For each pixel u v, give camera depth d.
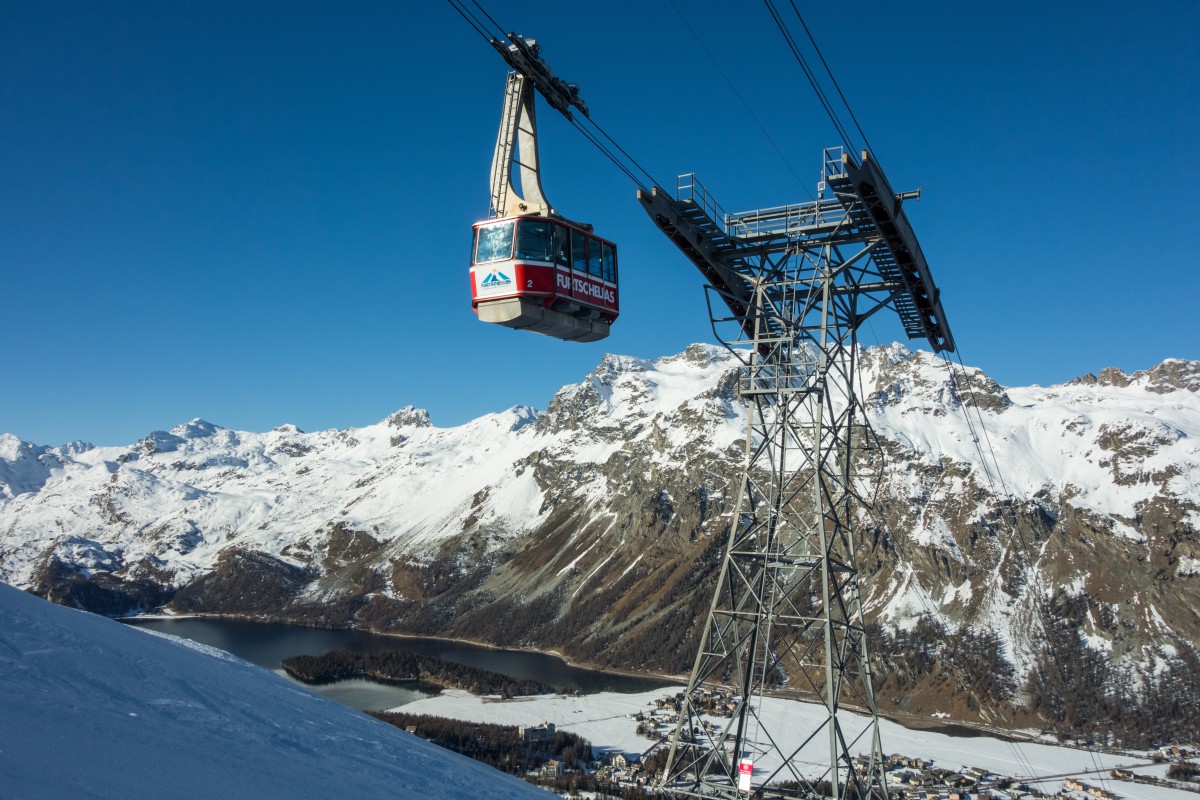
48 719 11.67
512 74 40.00
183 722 14.15
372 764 15.90
